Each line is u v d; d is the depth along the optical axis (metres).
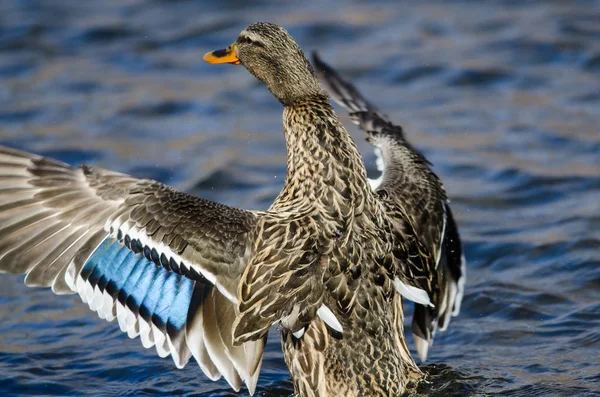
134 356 11.13
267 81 9.45
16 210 8.58
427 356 10.82
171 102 18.91
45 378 10.62
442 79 19.55
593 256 12.86
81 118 18.30
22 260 8.48
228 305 8.51
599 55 19.95
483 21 22.20
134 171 16.20
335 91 11.98
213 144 17.22
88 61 20.84
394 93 19.08
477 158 16.28
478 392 9.74
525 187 15.23
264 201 15.02
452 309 9.92
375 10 23.05
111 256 8.60
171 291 8.66
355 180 8.77
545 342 10.99
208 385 10.45
